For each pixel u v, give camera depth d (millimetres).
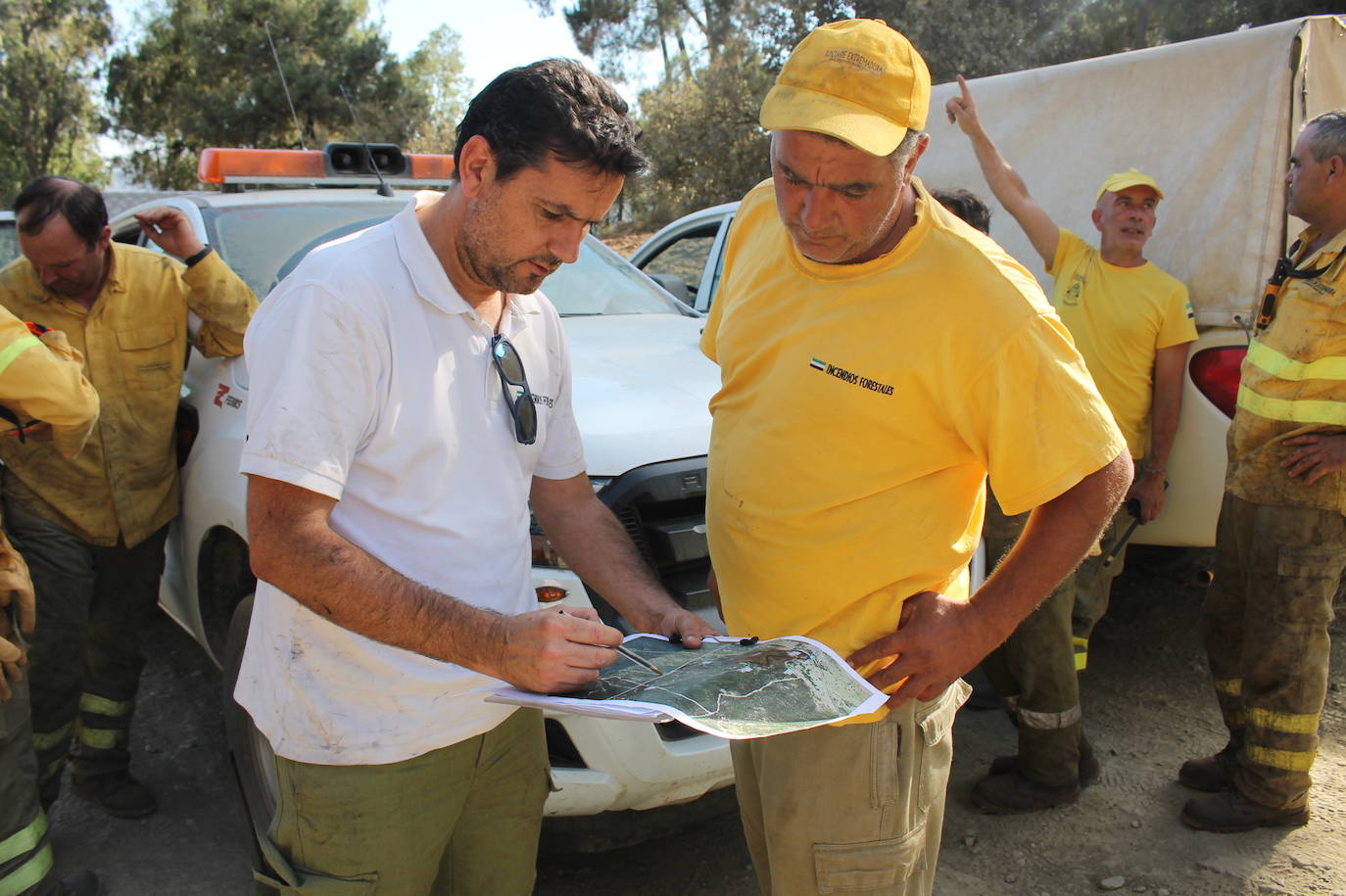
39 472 2893
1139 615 4660
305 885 1780
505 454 1773
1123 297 3629
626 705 1452
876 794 1862
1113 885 2842
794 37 18156
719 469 2027
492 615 1545
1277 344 2963
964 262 1685
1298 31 3639
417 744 1736
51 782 3035
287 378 1516
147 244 3840
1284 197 3674
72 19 32531
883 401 1739
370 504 1640
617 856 3043
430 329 1639
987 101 4777
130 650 3229
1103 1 15719
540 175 1502
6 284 2965
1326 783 3291
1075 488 1666
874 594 1824
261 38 29609
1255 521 3004
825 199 1630
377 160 4398
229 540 3037
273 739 1751
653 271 6195
